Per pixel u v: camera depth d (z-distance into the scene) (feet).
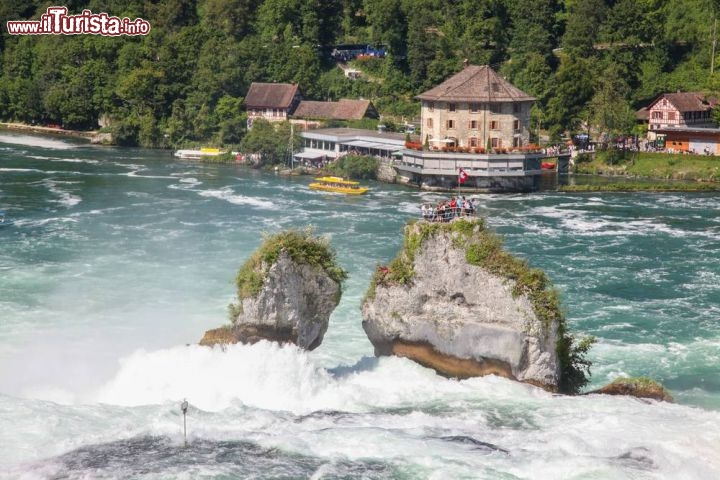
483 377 231.30
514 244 420.36
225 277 351.87
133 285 339.77
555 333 229.45
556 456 187.83
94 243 409.28
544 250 409.08
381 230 448.24
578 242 425.28
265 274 232.73
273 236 241.35
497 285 229.86
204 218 473.67
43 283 340.59
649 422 205.67
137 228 444.14
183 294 329.31
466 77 631.15
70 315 303.89
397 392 225.15
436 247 236.84
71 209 492.13
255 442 195.11
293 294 234.38
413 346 241.14
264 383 227.81
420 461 186.50
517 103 615.16
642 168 651.25
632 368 262.26
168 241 415.64
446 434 200.34
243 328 235.81
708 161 643.86
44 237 419.33
